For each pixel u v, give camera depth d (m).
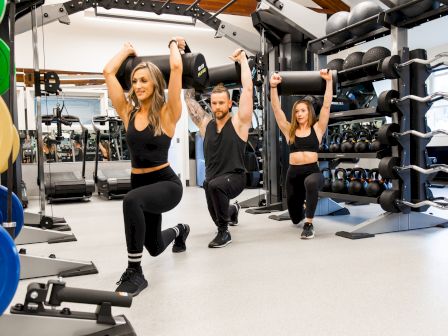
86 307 1.96
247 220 4.46
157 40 8.48
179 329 1.69
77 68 7.86
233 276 2.41
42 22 4.61
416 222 3.80
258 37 5.70
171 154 8.82
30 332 1.40
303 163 3.64
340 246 3.14
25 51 7.43
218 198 3.15
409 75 3.61
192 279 2.36
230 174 3.21
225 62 9.09
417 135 3.48
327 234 3.62
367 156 3.82
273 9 4.55
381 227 3.61
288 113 4.94
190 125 9.53
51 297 1.44
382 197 3.62
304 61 5.07
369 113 3.76
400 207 3.58
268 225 4.13
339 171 4.31
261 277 2.38
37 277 2.45
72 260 2.60
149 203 2.13
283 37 5.04
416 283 2.22
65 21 4.77
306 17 4.66
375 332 1.62
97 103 8.12
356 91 4.59
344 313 1.83
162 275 2.45
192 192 7.76
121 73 2.46
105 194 6.92
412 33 8.34
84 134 6.61
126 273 2.15
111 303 1.49
